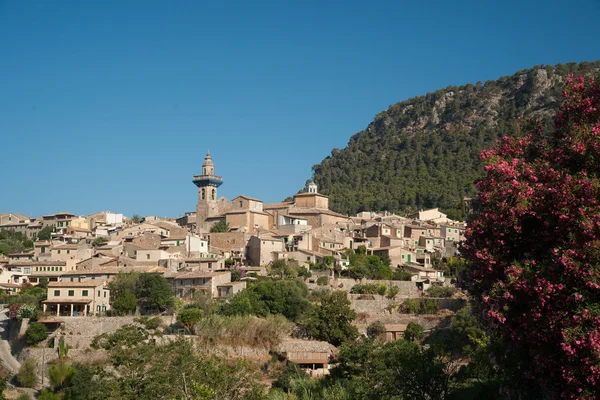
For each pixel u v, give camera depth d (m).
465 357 84.25
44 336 116.50
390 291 145.62
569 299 38.00
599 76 47.31
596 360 35.69
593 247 37.66
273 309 128.00
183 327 118.19
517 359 43.03
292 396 79.81
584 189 40.22
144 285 132.12
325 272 156.75
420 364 60.47
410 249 184.00
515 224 42.47
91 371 97.69
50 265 173.38
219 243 183.75
